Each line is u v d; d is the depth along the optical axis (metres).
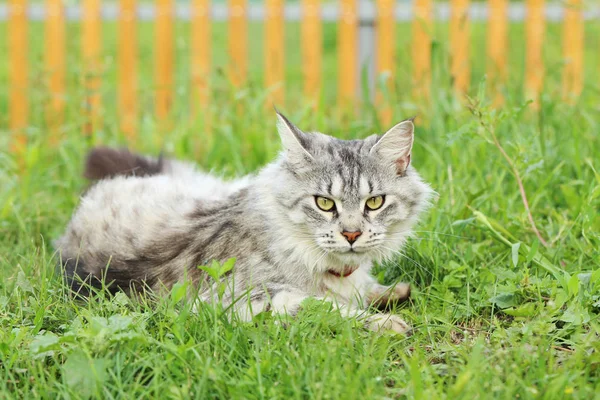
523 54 2.30
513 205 1.50
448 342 1.21
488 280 1.33
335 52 3.69
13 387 1.14
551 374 1.12
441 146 1.66
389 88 2.13
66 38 2.39
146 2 3.90
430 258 1.37
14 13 2.42
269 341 1.18
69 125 1.93
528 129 1.70
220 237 1.32
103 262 1.37
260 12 2.40
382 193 1.30
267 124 1.86
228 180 1.59
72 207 1.63
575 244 1.38
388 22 2.38
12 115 2.44
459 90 1.99
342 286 1.33
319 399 1.08
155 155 1.79
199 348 1.16
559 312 1.25
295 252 1.29
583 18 2.38
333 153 1.31
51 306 1.28
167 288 1.33
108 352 1.14
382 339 1.19
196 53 2.41
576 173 1.57
